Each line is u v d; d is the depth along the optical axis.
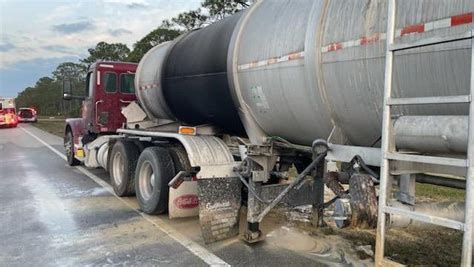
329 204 5.25
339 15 3.84
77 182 8.95
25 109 39.88
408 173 3.11
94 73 9.43
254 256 4.57
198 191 4.93
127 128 7.85
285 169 5.41
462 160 2.57
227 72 5.27
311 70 4.01
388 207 3.02
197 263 4.39
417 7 3.08
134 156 7.26
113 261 4.46
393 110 3.39
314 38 3.99
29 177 9.58
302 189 4.92
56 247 4.89
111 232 5.44
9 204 6.93
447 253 4.57
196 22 21.30
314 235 5.22
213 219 4.94
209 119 6.28
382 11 3.42
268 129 5.10
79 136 10.62
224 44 5.42
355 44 3.60
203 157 5.09
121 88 9.69
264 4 5.19
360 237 5.13
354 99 3.73
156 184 5.99
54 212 6.43
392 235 5.16
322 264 4.33
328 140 4.12
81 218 6.09
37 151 15.27
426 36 3.00
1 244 4.99
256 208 4.80
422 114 3.21
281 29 4.53
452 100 2.62
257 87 4.82
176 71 6.57
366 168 3.70
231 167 5.11
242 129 5.74
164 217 6.15
